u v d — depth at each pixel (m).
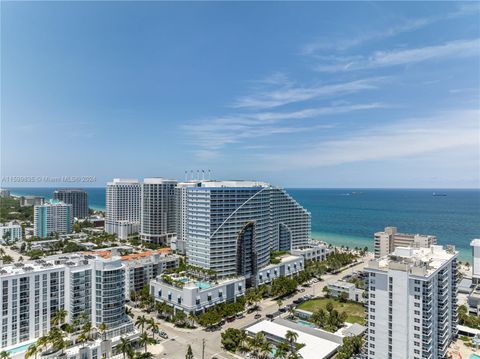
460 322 179.62
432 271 126.75
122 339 137.62
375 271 126.31
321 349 144.50
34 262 166.62
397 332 121.38
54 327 140.88
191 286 191.25
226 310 183.00
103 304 155.25
